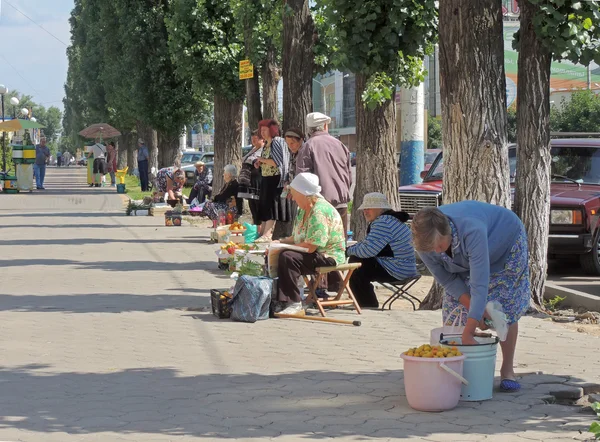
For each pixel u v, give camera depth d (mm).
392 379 7227
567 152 14984
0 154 46125
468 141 10109
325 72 16375
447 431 5793
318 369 7602
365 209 10539
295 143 12203
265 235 15383
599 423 5215
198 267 14688
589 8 9859
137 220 25000
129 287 12500
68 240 19438
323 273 9961
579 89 56156
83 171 89812
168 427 5953
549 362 7758
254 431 5840
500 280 6617
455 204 6492
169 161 39781
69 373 7543
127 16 38281
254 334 9148
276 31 18078
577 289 12859
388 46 12898
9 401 6656
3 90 44688
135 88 38562
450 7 10125
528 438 5625
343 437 5680
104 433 5824
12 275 13883
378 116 13961
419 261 14609
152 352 8344
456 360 6250
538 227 10453
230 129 25641
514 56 54312
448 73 10211
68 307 10852
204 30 24375
